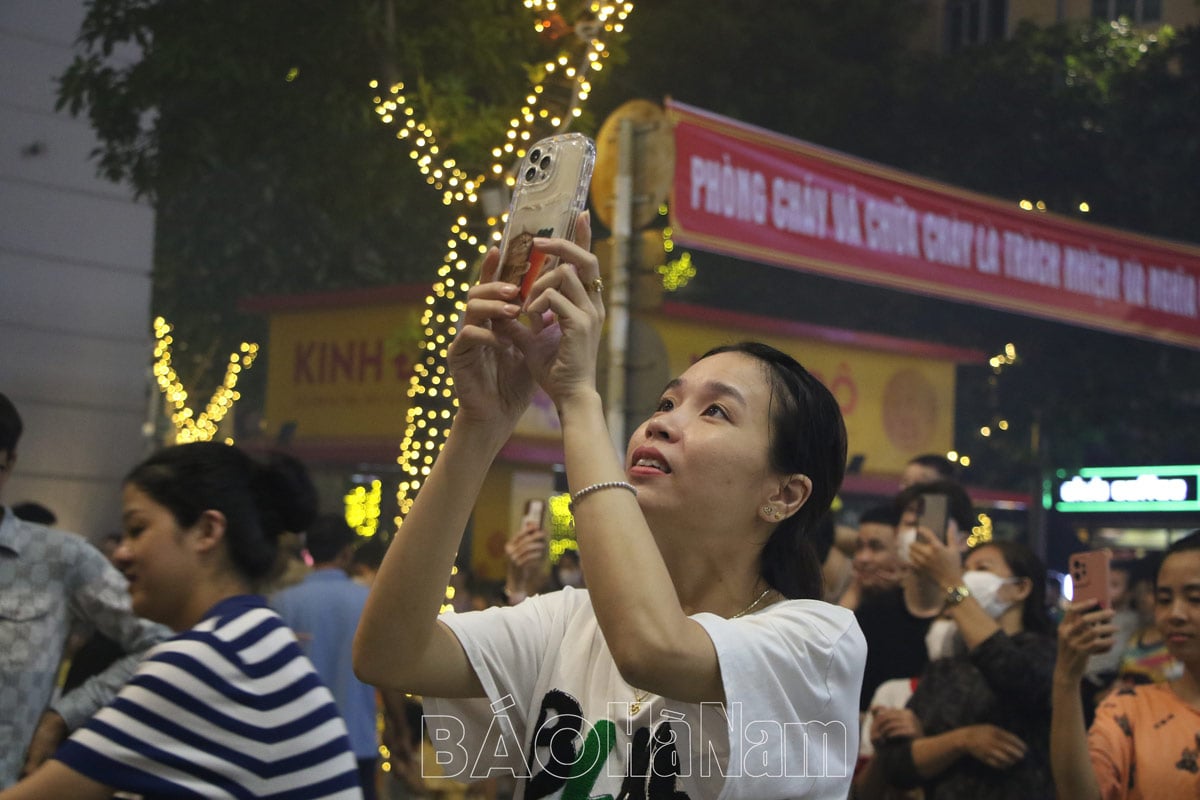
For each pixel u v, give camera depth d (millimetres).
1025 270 10234
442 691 1906
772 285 16984
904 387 14188
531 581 4488
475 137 9750
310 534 5848
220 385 17359
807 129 16703
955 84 17328
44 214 10523
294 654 2111
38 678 3598
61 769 1922
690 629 1604
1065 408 17594
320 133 10969
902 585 4293
